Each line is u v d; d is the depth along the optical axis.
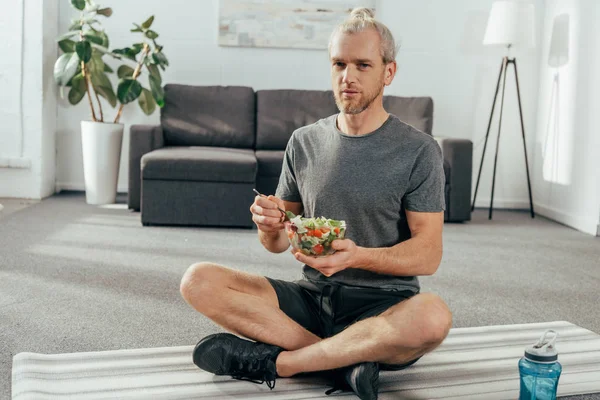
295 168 2.06
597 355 2.34
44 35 5.32
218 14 5.64
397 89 5.82
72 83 5.37
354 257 1.77
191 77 5.72
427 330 1.73
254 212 1.92
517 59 5.84
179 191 4.54
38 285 3.01
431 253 1.90
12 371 2.05
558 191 5.43
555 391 1.74
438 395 1.98
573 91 5.22
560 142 5.41
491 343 2.44
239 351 1.94
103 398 1.90
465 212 5.05
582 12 5.11
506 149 5.91
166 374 2.07
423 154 1.93
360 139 1.95
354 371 1.83
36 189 5.39
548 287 3.30
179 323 2.58
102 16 5.62
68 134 5.77
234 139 5.34
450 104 5.85
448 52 5.80
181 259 3.61
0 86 5.27
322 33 5.71
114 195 5.36
